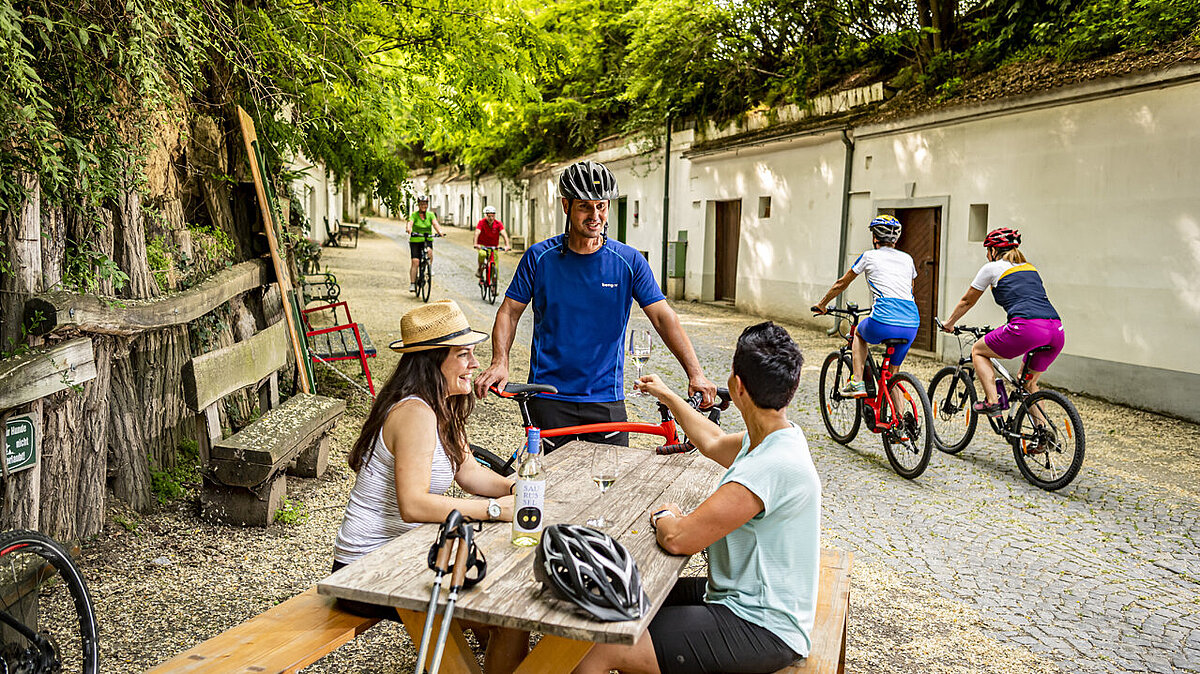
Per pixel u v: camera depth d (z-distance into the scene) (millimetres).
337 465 6582
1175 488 6699
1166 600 4789
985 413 7113
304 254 9008
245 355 6160
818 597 3477
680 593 3316
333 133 8430
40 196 4363
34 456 4176
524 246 33469
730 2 16797
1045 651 4211
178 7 4766
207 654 2676
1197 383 8781
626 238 23641
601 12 22969
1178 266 8938
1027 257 10695
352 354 8195
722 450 3414
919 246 12836
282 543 5074
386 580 2604
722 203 18609
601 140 25406
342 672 3760
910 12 14484
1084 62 10156
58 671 3316
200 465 5805
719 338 13820
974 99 11242
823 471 7117
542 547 2498
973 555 5367
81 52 4262
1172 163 8953
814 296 15039
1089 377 9930
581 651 2590
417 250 17328
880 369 7340
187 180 6598
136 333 5031
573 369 4363
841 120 14180
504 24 9180
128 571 4539
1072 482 6824
